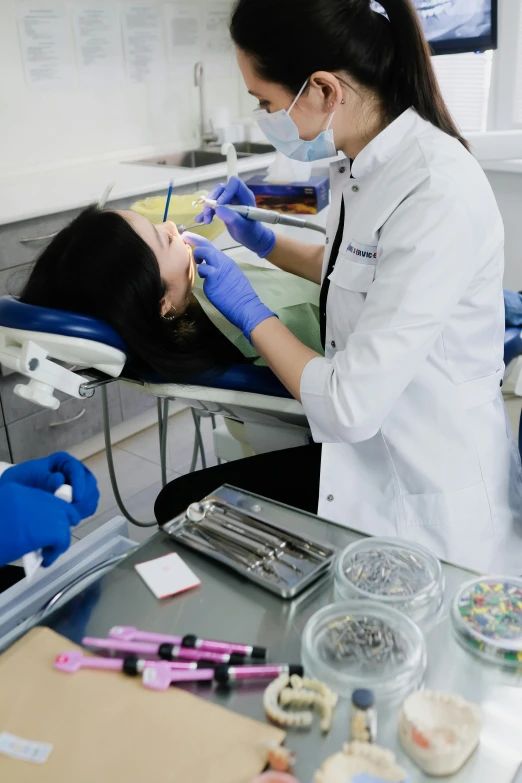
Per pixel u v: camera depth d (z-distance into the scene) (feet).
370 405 3.68
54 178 9.87
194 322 4.79
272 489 4.90
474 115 11.34
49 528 2.65
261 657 2.35
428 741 1.94
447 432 4.30
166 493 4.97
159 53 11.35
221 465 5.20
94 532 3.12
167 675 2.24
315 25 3.49
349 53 3.60
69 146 10.57
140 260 4.26
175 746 2.01
